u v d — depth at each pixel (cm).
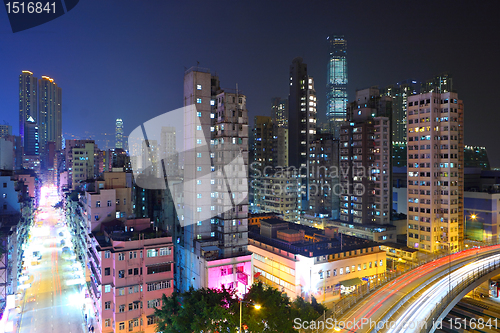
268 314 5431
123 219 9856
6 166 16412
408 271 10050
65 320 8406
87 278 9900
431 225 12669
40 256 13500
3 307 7806
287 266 9819
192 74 9588
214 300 6009
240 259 8875
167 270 7675
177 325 5391
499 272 9538
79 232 12331
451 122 12656
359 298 7688
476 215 14350
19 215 11431
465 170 18000
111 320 7312
